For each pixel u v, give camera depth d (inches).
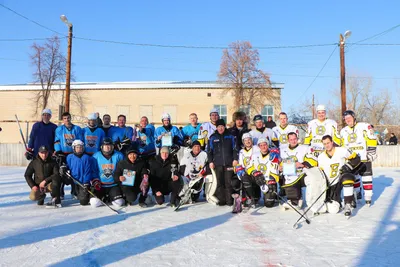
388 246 161.0
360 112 1493.6
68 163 257.3
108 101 1122.7
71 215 225.9
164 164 264.8
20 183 391.2
